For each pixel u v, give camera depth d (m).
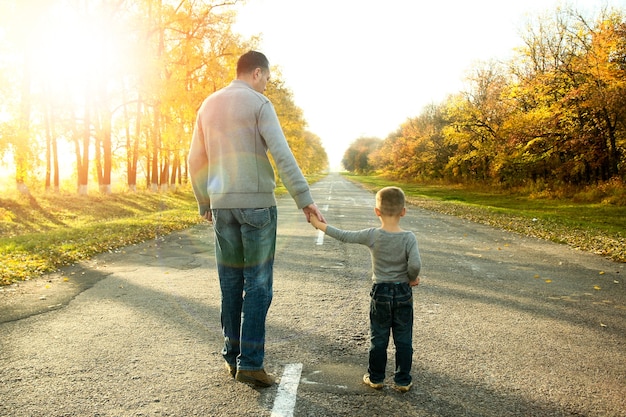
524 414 2.59
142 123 27.25
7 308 4.64
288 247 8.84
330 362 3.33
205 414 2.54
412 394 2.83
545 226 13.00
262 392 2.82
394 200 2.80
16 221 16.00
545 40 30.34
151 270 6.66
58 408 2.58
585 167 27.05
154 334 3.89
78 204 20.45
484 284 5.92
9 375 3.03
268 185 2.89
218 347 3.61
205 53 26.77
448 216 16.34
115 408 2.59
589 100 23.03
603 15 23.95
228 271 3.00
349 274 6.42
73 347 3.56
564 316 4.54
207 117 2.93
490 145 34.53
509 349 3.62
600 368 3.27
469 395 2.82
